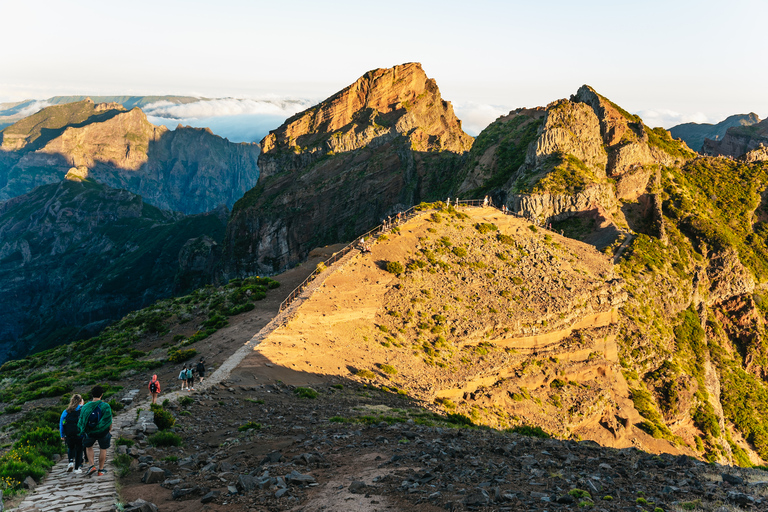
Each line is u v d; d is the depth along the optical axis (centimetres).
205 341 5134
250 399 3266
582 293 7681
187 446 2169
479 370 5538
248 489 1453
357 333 5281
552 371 6488
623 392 7638
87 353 6262
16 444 1994
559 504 1271
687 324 11881
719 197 18125
